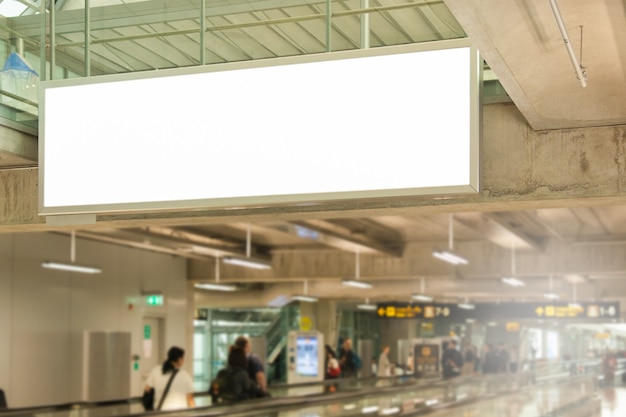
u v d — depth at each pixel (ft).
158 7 29.99
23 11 31.27
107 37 30.55
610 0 17.78
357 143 21.52
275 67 22.33
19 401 62.03
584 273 78.69
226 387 50.85
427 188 20.88
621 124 25.26
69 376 67.36
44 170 24.25
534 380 89.15
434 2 26.81
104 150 23.76
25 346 62.90
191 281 86.84
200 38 28.35
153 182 23.25
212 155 22.75
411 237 79.71
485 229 63.16
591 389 101.71
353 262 84.38
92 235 65.92
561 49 20.10
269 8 28.63
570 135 25.88
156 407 38.75
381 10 26.91
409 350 117.08
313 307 122.62
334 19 27.66
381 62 21.45
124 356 70.33
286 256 86.17
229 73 22.72
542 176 26.00
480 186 20.98
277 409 46.47
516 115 26.43
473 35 18.10
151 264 80.12
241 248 81.97
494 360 121.39
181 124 23.08
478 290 101.81
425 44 21.09
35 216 31.91
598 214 62.95
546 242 79.51
